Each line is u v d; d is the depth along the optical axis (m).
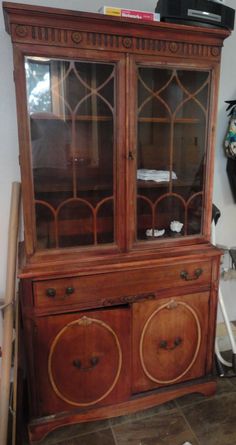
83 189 1.34
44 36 1.13
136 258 1.41
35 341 1.33
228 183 1.97
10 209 1.49
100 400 1.47
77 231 1.36
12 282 1.42
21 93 1.16
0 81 1.45
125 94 1.27
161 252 1.46
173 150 1.45
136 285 1.41
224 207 2.01
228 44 1.77
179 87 1.38
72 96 1.25
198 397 1.67
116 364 1.45
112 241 1.40
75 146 1.30
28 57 1.14
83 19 1.14
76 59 1.20
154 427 1.50
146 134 1.38
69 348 1.37
